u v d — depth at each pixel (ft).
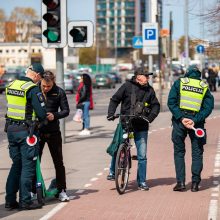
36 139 39.09
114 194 44.29
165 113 127.54
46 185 47.88
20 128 38.70
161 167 56.95
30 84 38.83
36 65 39.83
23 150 38.86
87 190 45.98
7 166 58.29
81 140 80.43
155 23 107.96
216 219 36.22
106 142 77.97
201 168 45.21
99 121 109.70
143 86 45.44
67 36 69.67
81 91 86.58
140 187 45.88
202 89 44.60
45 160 62.03
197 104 44.55
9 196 39.42
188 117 44.55
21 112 38.70
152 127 97.86
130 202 41.45
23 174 39.01
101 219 36.45
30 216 37.50
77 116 86.84
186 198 42.70
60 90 41.83
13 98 38.86
